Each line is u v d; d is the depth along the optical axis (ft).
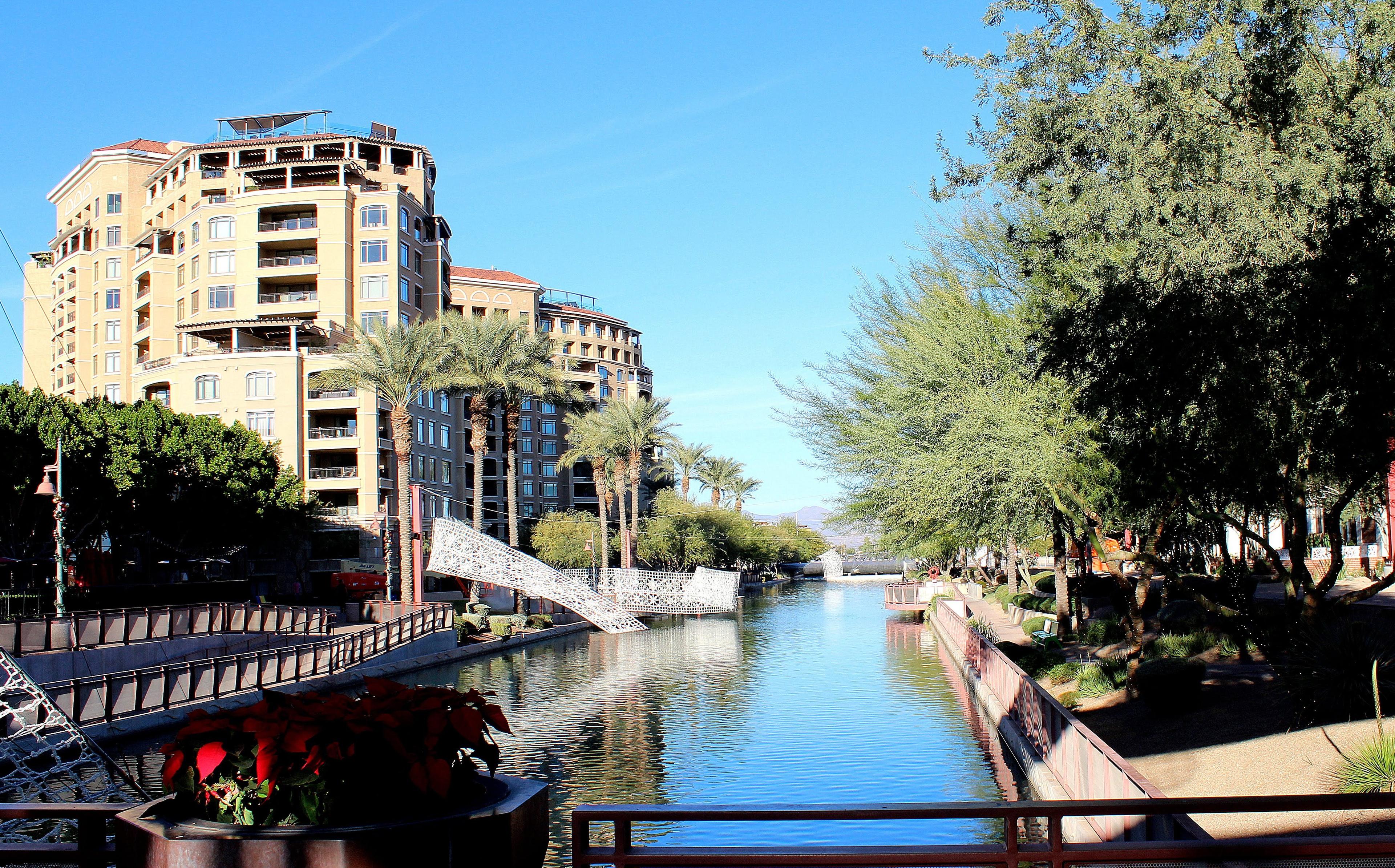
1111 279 42.80
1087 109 42.96
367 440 228.63
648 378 490.49
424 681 117.60
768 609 254.47
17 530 155.63
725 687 109.50
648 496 376.68
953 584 248.52
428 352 178.70
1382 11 37.60
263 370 227.61
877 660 132.26
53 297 324.80
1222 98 41.34
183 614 104.68
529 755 75.00
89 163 302.25
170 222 283.38
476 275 387.75
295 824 14.03
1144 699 55.72
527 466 374.22
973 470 62.75
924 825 52.80
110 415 167.84
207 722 14.87
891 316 77.15
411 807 14.43
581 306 472.44
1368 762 33.83
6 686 64.34
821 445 79.41
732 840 51.88
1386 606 74.69
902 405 68.18
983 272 69.82
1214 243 39.78
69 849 15.43
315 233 247.91
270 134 285.64
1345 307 38.14
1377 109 38.34
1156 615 101.71
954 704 92.99
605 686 112.88
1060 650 91.71
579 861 16.35
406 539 179.52
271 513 196.34
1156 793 28.55
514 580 184.75
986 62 46.52
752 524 364.79
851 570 490.49
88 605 134.00
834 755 71.15
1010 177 47.73
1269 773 38.19
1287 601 54.90
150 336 269.44
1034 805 16.11
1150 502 58.08
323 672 104.63
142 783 61.72
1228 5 40.63
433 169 302.45
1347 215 38.32
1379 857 17.43
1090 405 46.91
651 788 63.21
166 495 171.63
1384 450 43.86
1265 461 47.55
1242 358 41.75
